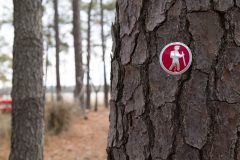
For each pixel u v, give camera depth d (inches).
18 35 161.8
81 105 468.1
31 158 162.6
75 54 509.7
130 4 52.4
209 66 46.8
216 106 46.6
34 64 163.3
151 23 50.0
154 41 49.8
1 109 465.1
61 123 367.6
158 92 49.5
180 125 48.2
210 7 46.8
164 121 49.1
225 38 46.5
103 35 740.7
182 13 47.9
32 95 162.9
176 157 48.5
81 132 377.4
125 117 53.6
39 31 165.0
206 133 47.0
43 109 168.9
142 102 51.0
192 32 47.3
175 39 48.2
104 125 418.6
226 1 46.3
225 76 46.4
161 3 49.1
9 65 753.0
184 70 47.7
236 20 46.1
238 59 46.1
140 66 51.2
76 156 302.0
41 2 166.9
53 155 303.7
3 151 301.3
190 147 47.7
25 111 162.1
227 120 46.3
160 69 49.2
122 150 54.0
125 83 53.4
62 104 381.1
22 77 161.9
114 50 55.6
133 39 51.9
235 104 46.1
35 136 163.8
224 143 46.4
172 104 48.5
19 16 161.2
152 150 50.3
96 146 330.6
